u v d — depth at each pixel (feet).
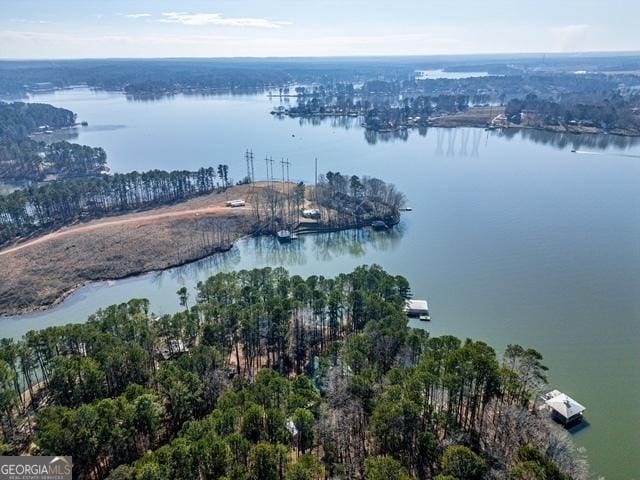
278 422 215.10
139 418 228.43
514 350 274.57
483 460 196.24
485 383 241.55
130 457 233.76
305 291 362.33
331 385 260.01
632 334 373.40
